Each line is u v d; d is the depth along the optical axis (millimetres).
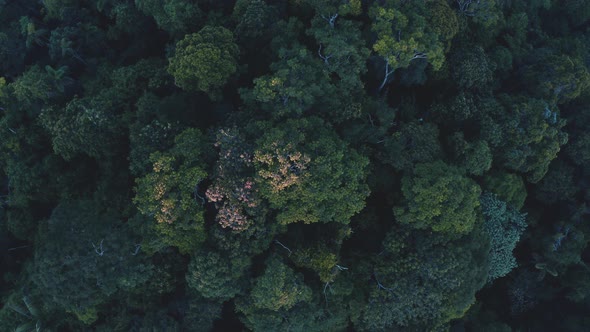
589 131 31375
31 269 28906
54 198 31438
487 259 27625
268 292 24750
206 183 26797
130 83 30141
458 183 26000
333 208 25266
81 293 26172
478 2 30703
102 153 29688
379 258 27281
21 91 31203
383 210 29141
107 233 26750
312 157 24734
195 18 30078
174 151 25672
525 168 29781
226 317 29609
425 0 28594
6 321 28781
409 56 26328
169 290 27438
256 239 25906
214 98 27734
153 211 25250
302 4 29641
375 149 27984
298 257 25828
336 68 26672
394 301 26469
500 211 29281
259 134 25750
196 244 26000
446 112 28953
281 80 25344
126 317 27656
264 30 28891
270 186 24281
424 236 26656
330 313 26594
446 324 28438
